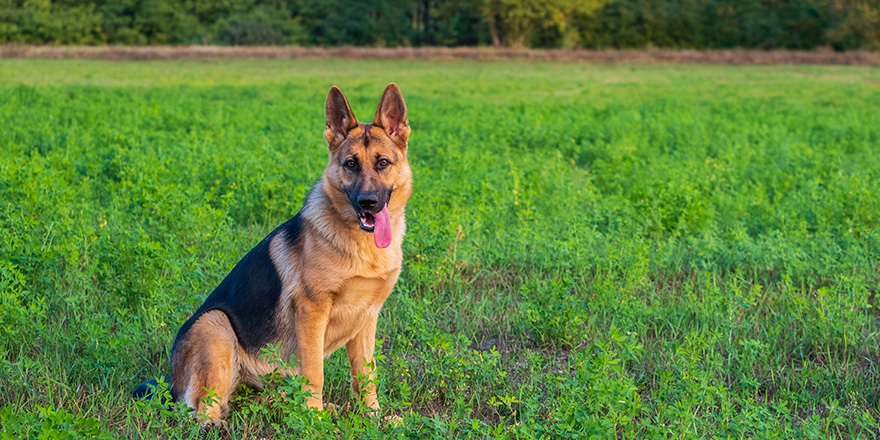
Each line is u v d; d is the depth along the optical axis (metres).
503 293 6.73
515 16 68.69
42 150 12.47
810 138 16.75
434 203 8.62
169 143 13.28
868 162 12.88
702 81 39.22
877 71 47.41
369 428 3.59
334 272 4.14
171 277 6.18
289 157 11.47
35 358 4.91
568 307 5.61
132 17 69.06
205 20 71.62
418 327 5.20
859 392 4.74
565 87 34.72
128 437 3.98
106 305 5.80
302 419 3.62
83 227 7.13
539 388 4.70
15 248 6.18
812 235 8.27
